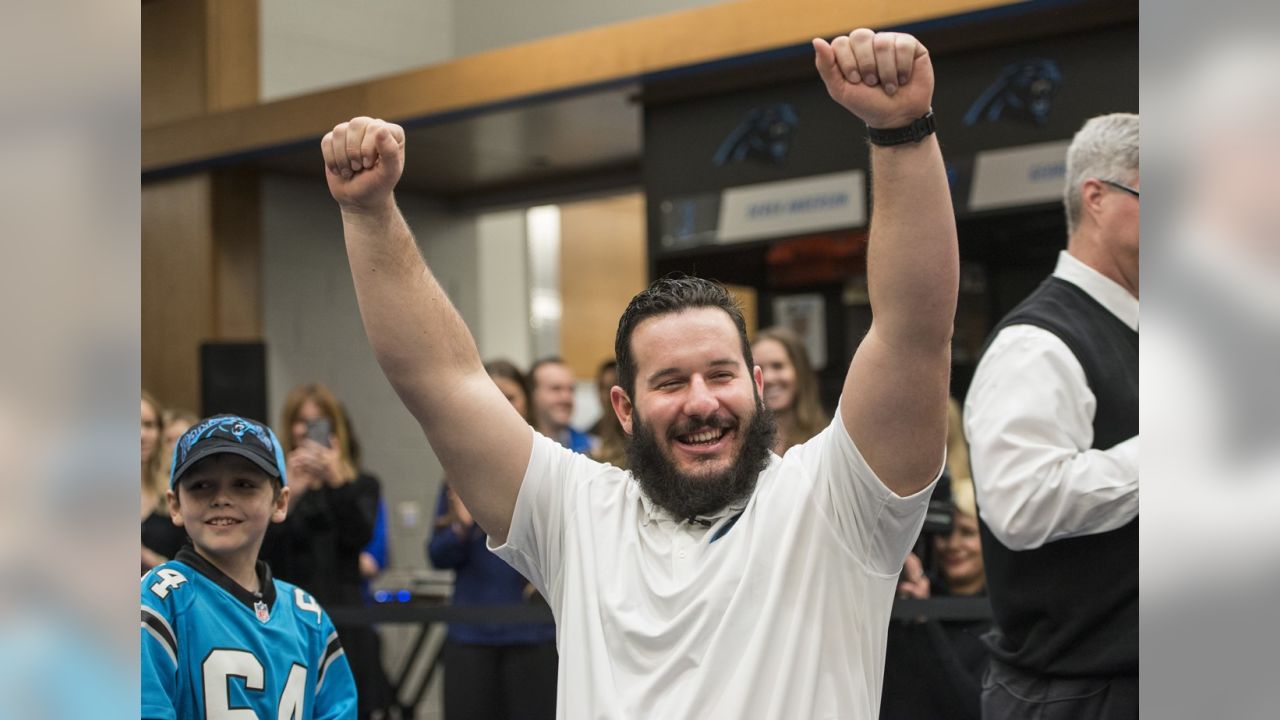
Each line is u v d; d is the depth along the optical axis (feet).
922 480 5.50
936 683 9.97
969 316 18.74
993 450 7.54
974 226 18.83
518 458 6.09
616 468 6.24
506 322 31.24
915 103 5.10
